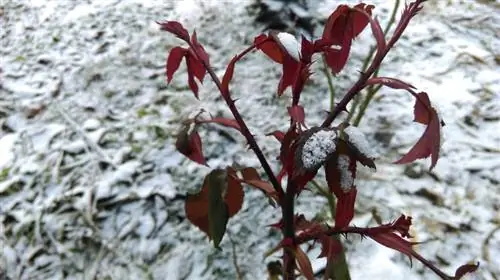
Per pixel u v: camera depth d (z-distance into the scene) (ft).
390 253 1.08
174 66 0.65
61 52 1.66
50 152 1.36
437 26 1.61
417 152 0.53
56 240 1.19
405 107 1.38
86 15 1.78
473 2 1.69
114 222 1.21
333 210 0.92
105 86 1.53
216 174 0.60
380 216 1.15
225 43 1.61
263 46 0.61
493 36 1.57
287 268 0.70
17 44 1.72
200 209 0.64
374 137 1.32
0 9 1.87
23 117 1.47
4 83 1.57
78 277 1.13
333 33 0.62
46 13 1.81
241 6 1.72
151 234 1.18
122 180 1.28
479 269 1.05
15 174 1.32
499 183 1.20
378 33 0.55
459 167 1.23
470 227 1.12
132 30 1.71
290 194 0.62
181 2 1.78
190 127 0.65
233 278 1.09
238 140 1.35
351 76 1.48
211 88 1.49
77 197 1.26
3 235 1.21
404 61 1.51
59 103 1.50
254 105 1.43
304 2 1.68
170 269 1.12
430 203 1.17
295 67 0.57
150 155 1.34
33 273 1.14
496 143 1.28
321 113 1.39
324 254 0.64
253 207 1.20
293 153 0.54
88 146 1.37
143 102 1.48
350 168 0.50
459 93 1.40
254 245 1.14
